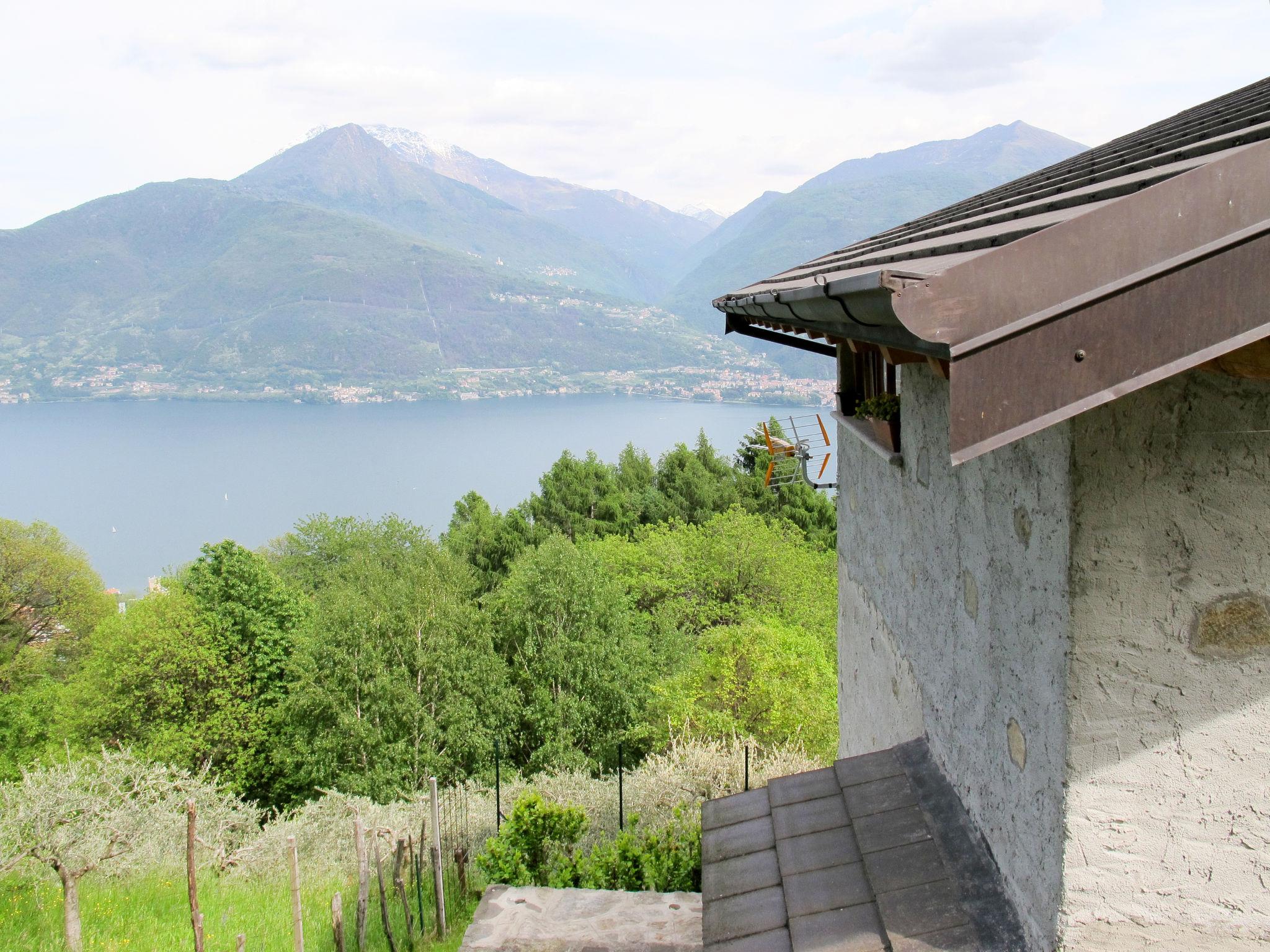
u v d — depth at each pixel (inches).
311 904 312.5
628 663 965.2
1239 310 52.1
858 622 213.5
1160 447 77.1
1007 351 50.5
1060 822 83.8
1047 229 50.7
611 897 209.6
